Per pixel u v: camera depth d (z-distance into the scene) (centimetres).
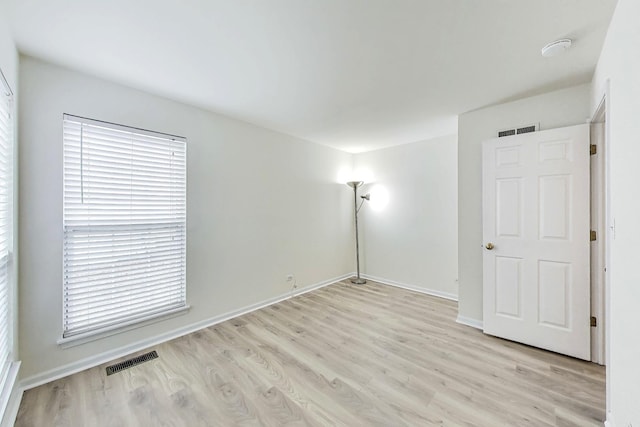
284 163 360
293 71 201
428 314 310
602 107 183
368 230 461
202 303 275
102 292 215
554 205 224
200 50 175
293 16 143
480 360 215
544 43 167
